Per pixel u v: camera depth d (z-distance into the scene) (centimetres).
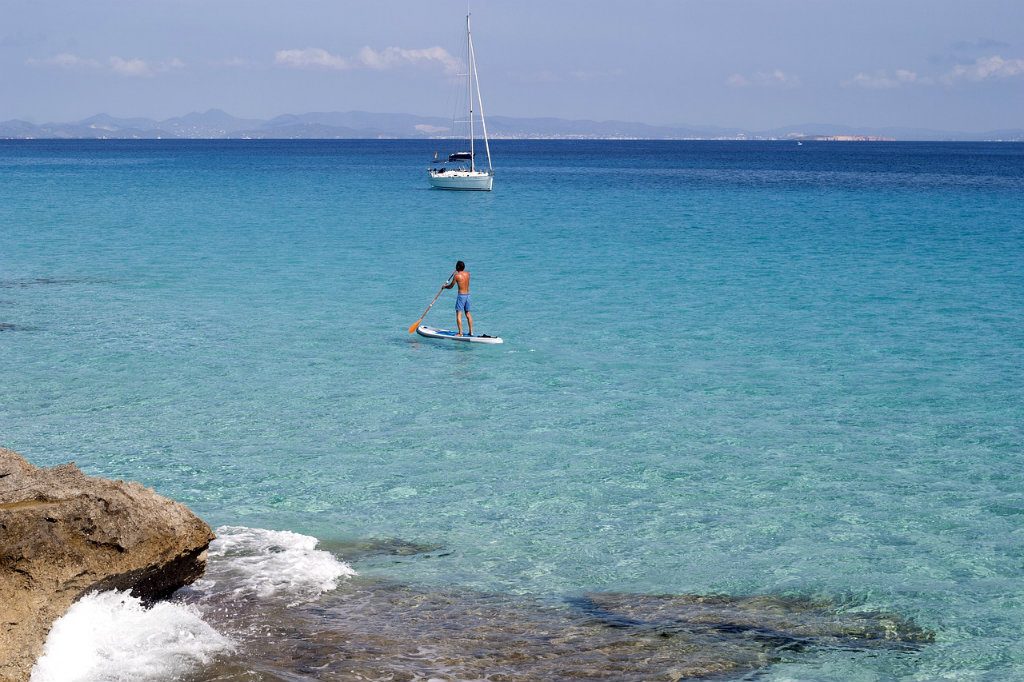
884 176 13188
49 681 846
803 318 2769
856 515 1301
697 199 8188
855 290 3288
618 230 5409
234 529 1224
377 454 1554
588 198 8275
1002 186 10325
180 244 4512
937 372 2108
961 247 4597
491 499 1361
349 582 1085
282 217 6050
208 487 1398
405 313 2828
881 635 976
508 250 4425
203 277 3491
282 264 3866
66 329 2519
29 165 15100
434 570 1124
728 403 1862
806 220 6100
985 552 1179
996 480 1438
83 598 923
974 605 1041
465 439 1634
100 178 10944
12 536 884
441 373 2097
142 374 2052
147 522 944
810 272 3734
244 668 881
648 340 2456
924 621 1005
